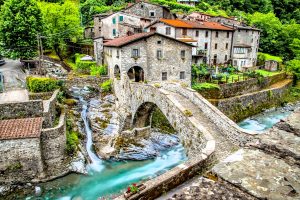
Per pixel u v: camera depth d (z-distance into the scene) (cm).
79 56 4884
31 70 4122
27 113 2523
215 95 4038
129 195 724
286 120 582
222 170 411
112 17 5241
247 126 4009
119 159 2823
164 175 848
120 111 3297
